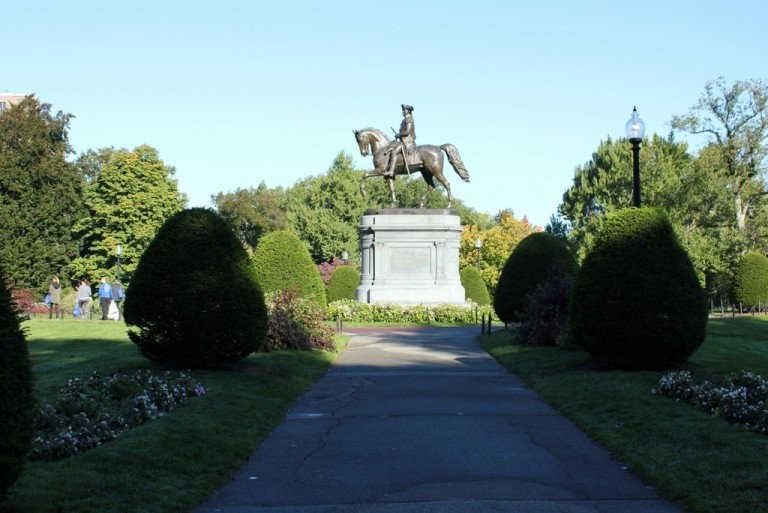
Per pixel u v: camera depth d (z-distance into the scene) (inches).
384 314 1508.4
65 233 2588.6
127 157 2694.4
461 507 342.0
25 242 2453.2
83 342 951.6
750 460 372.2
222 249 655.1
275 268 1144.8
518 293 1112.8
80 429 412.2
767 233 2174.0
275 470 409.4
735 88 2204.7
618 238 646.5
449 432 497.4
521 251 1131.9
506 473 399.5
